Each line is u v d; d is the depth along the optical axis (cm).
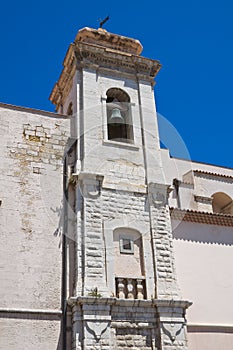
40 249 1730
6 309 1573
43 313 1612
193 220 2075
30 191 1830
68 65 2286
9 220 1739
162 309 1697
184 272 1931
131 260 1781
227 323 1886
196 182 2508
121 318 1642
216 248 2055
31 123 1975
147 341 1645
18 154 1884
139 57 2302
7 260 1666
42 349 1558
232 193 2605
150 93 2262
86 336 1547
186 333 1703
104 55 2248
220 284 1972
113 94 2239
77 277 1667
